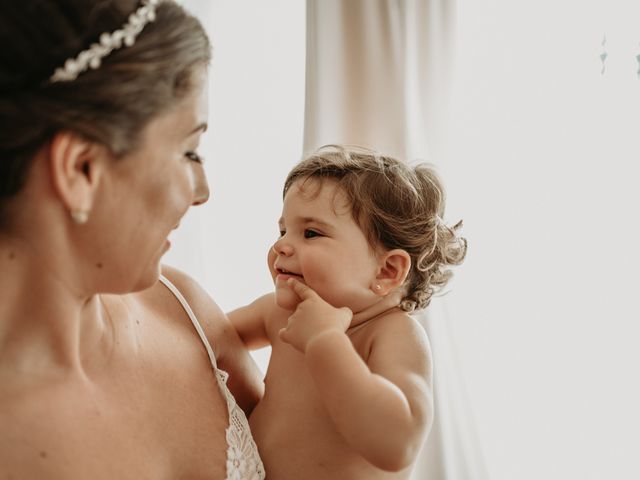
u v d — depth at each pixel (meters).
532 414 1.58
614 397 1.55
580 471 1.56
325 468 0.88
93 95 0.58
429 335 1.49
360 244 0.96
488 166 1.62
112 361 0.76
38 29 0.57
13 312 0.64
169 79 0.63
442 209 1.14
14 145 0.57
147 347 0.82
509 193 1.61
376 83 1.56
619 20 1.58
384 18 1.56
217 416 0.85
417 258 1.03
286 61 1.96
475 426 1.49
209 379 0.89
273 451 0.90
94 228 0.64
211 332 0.97
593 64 1.59
